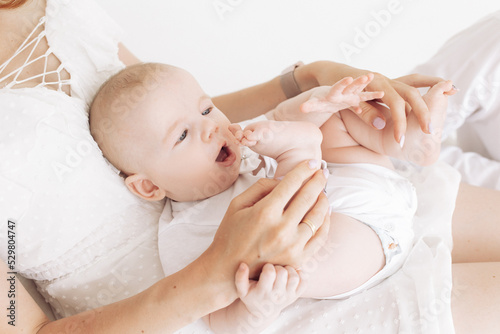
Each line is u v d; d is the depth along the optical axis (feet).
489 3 6.24
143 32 6.08
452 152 4.93
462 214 4.10
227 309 3.07
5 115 3.23
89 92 3.89
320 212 2.84
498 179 4.67
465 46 4.59
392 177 3.76
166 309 2.79
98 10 4.23
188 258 3.39
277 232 2.60
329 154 3.85
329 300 3.41
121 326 2.82
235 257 2.67
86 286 3.49
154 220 3.81
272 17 6.20
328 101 2.99
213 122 3.54
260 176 3.79
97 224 3.55
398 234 3.38
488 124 4.69
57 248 3.41
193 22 6.12
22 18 3.81
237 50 6.33
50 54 3.79
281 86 4.62
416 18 6.32
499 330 3.21
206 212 3.58
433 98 3.26
